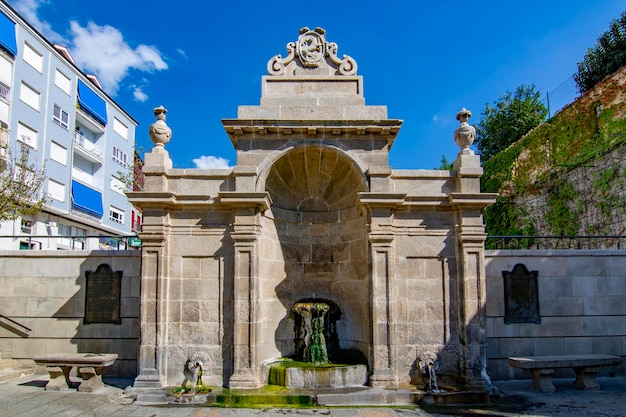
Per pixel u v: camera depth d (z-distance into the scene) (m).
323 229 13.24
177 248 11.41
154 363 10.80
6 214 19.02
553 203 21.53
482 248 11.25
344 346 12.35
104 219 36.66
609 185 18.08
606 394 10.93
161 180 11.39
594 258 13.02
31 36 28.27
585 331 12.77
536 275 12.85
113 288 12.88
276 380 10.81
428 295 11.34
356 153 11.67
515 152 25.16
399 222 11.56
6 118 26.05
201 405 9.95
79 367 10.91
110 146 38.03
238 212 11.20
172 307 11.22
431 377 10.53
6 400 10.02
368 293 11.18
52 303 13.00
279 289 12.53
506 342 12.62
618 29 24.27
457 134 11.88
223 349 11.02
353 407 9.88
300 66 12.56
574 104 20.72
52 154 30.11
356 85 12.41
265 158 11.59
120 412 9.41
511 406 9.98
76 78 33.03
